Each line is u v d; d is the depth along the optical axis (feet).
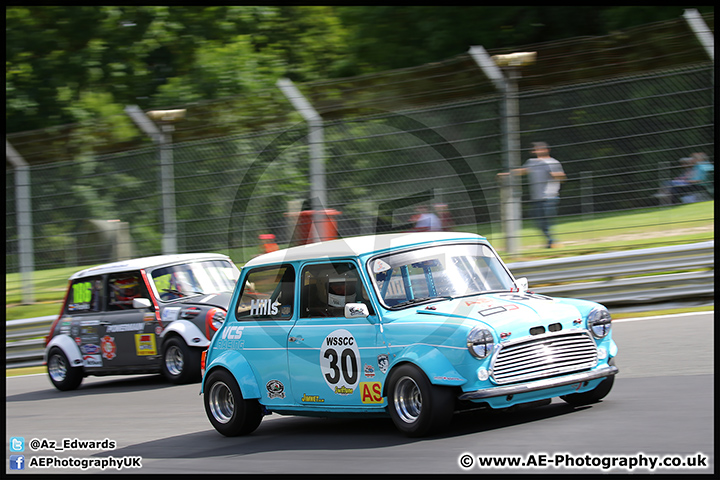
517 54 114.62
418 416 51.75
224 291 102.89
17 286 146.00
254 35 209.67
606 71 118.21
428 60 185.78
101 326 104.47
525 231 114.83
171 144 129.08
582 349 53.98
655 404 55.98
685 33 114.42
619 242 111.14
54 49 206.08
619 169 115.24
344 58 201.98
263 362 61.67
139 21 205.57
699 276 100.12
